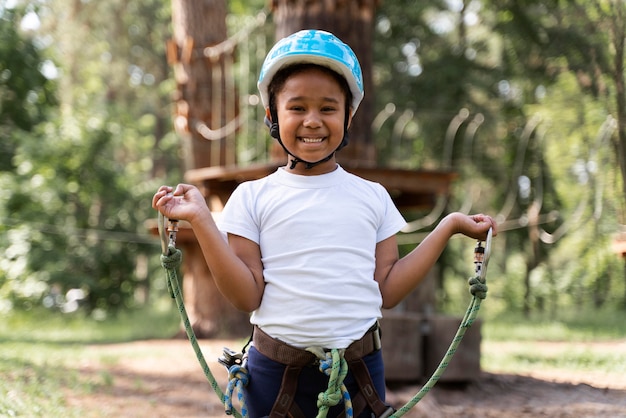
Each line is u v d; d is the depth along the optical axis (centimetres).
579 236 1405
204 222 260
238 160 1659
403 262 285
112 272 1861
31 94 1798
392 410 276
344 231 272
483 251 284
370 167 795
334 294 266
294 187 278
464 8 1848
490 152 1797
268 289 272
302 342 265
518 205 1789
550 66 1262
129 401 616
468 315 279
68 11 2731
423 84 1825
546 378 707
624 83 720
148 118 2655
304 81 270
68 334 1289
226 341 1092
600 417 538
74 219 1809
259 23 1099
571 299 2025
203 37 1218
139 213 1953
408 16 1883
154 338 1180
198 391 679
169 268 268
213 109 1215
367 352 272
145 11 2814
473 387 664
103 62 2828
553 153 1292
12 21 1731
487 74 1806
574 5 840
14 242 1692
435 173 827
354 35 807
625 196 750
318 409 268
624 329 1188
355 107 287
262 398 271
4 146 1789
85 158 1814
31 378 671
